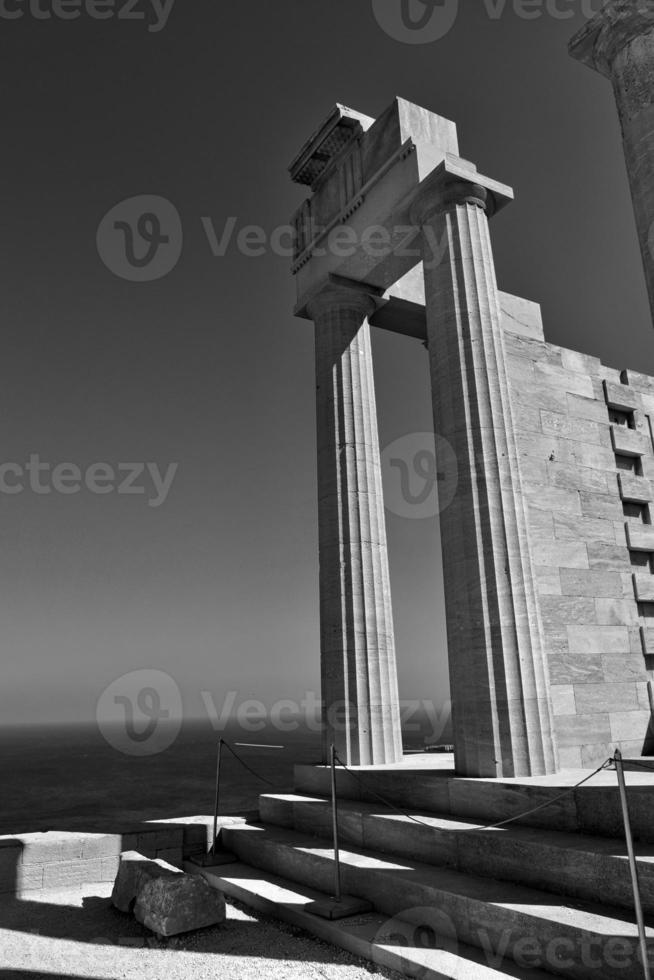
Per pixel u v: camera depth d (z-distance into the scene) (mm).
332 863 9180
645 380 16328
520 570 10320
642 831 7320
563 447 14203
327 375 14625
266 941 8047
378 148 13383
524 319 15250
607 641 13398
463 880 7832
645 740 13227
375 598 13344
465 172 11820
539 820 8328
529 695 9781
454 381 11109
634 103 8711
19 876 10469
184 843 11695
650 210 8289
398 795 10523
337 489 13906
